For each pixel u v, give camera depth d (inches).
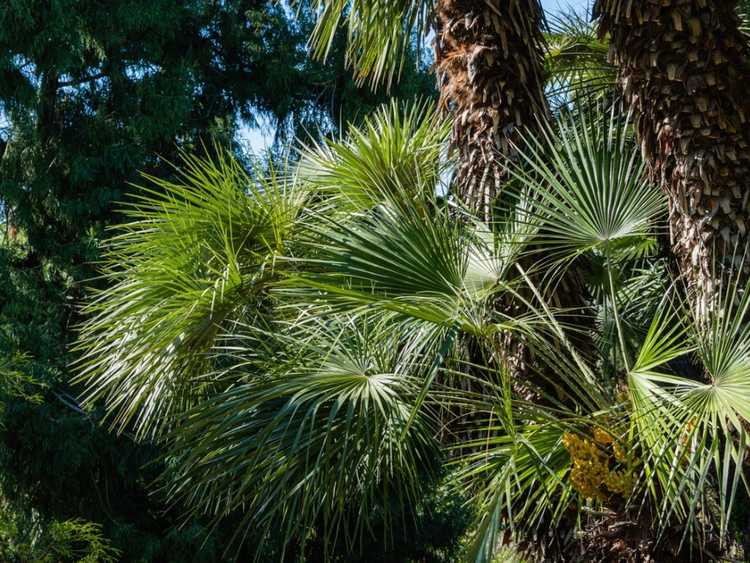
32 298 392.2
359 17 199.0
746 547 149.3
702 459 121.3
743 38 143.4
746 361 122.6
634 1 143.2
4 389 309.9
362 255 152.3
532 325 164.6
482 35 172.6
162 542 380.5
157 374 175.6
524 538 163.3
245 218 186.9
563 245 156.8
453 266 152.9
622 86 151.5
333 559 404.5
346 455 138.9
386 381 144.6
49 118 421.7
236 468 145.2
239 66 502.3
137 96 414.6
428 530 404.8
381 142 188.5
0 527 337.7
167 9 430.3
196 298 173.0
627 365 138.7
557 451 145.9
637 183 157.2
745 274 137.6
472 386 170.6
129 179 414.6
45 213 421.7
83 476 397.1
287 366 156.3
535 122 172.1
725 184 139.3
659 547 141.8
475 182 172.1
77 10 397.4
